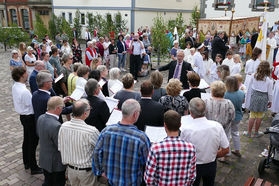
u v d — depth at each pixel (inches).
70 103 198.2
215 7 709.9
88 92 135.4
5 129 232.8
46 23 1100.5
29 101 152.9
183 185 91.6
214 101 141.6
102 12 860.0
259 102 200.8
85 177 113.6
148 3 831.7
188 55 352.8
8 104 300.4
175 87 137.3
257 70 198.5
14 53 322.3
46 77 143.6
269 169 171.0
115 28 760.3
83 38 927.0
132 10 793.6
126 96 148.3
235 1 684.1
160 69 252.5
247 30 540.1
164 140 90.7
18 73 152.2
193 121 111.0
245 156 186.7
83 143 109.1
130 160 96.2
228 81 164.6
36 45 434.0
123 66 484.7
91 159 112.3
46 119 119.4
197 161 111.3
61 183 130.3
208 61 307.6
